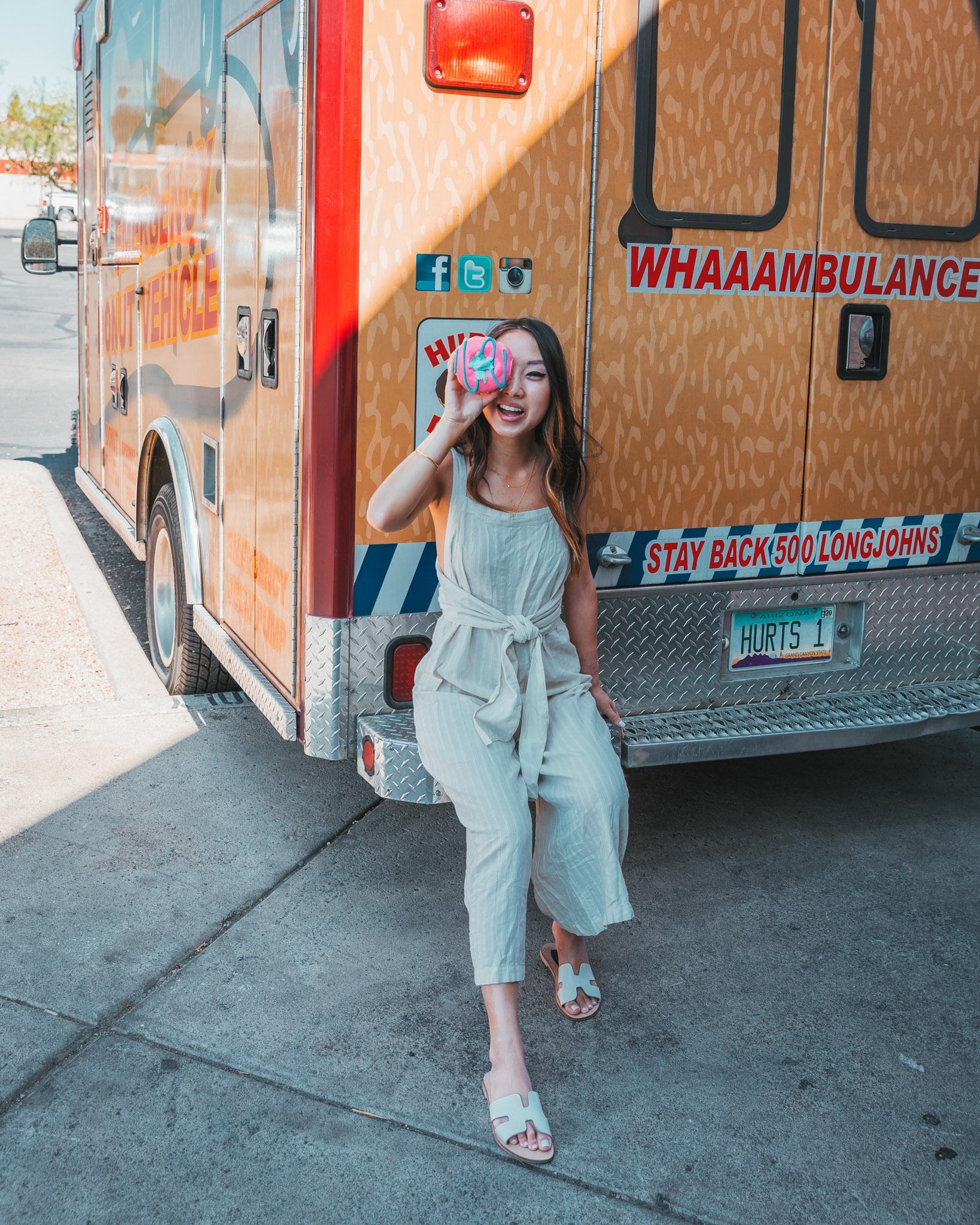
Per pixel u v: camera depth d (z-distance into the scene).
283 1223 2.15
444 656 2.56
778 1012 2.85
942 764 4.46
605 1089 2.55
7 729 4.33
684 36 3.01
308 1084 2.53
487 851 2.40
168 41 4.18
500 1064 2.38
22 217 52.44
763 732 3.33
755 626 3.51
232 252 3.48
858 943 3.17
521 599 2.55
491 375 2.29
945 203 3.44
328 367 2.83
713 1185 2.29
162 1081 2.52
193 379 4.06
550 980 2.96
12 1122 2.38
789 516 3.45
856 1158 2.37
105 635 5.52
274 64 3.01
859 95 3.25
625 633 3.32
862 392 3.46
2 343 18.11
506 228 2.93
